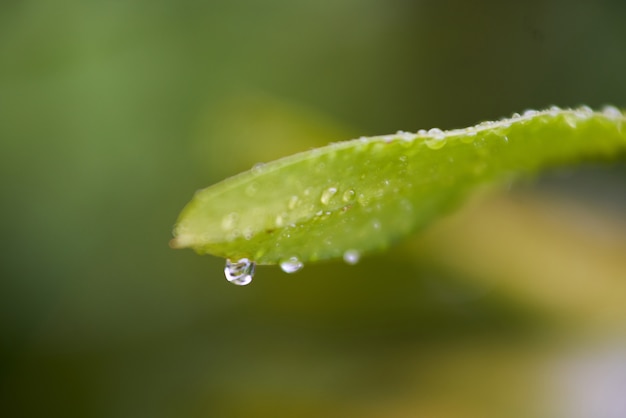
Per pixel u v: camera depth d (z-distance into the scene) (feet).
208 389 0.74
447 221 0.74
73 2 1.00
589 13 1.09
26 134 0.99
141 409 0.76
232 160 0.79
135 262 0.95
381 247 0.54
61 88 1.00
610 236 0.80
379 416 0.67
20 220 0.96
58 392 0.78
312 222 0.51
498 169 0.54
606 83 1.08
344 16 1.15
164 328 0.85
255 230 0.51
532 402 0.67
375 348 0.72
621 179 0.93
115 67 1.02
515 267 0.74
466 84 1.13
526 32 1.11
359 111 1.14
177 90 1.04
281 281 0.76
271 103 0.80
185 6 1.05
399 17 1.15
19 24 0.98
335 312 0.75
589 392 0.67
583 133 0.53
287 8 1.13
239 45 1.09
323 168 0.51
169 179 1.01
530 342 0.70
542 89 1.10
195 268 0.91
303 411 0.69
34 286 0.92
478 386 0.68
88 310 0.90
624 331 0.69
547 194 0.89
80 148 1.00
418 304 0.72
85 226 0.98
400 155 0.52
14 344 0.84
